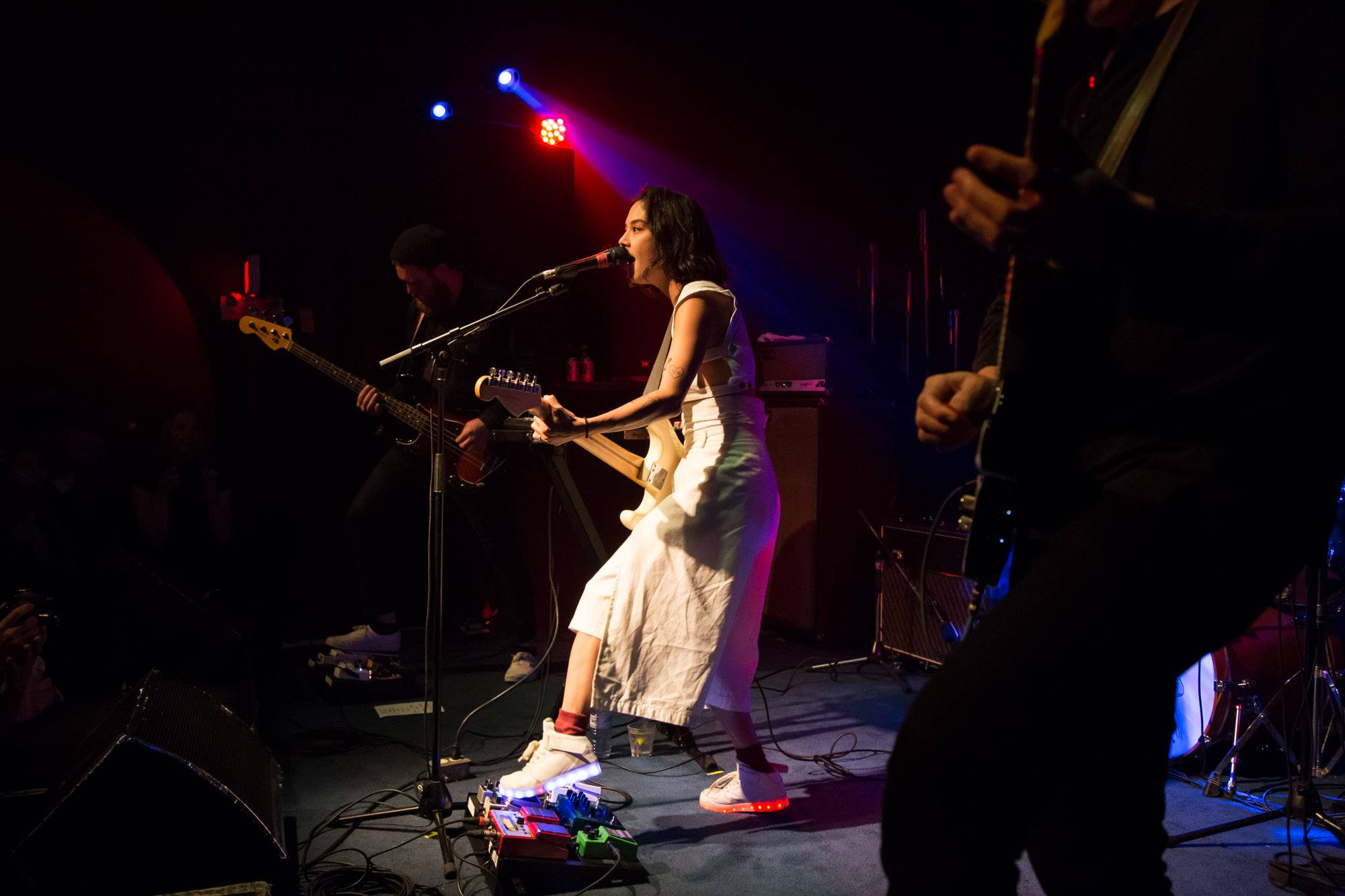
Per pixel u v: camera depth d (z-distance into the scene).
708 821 2.98
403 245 4.18
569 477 3.57
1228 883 2.59
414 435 4.50
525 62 6.19
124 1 5.38
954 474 5.80
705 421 2.83
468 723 3.96
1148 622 0.99
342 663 4.41
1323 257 0.85
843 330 6.54
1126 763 1.22
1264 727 3.24
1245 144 1.02
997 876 1.05
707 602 2.72
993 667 1.01
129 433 5.50
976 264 6.17
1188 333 1.03
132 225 5.46
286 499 5.69
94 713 3.71
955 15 5.92
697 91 6.56
